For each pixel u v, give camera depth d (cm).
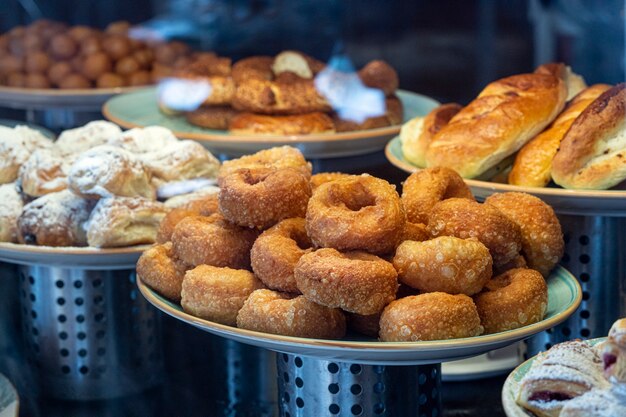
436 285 97
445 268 96
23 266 122
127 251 117
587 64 156
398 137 138
